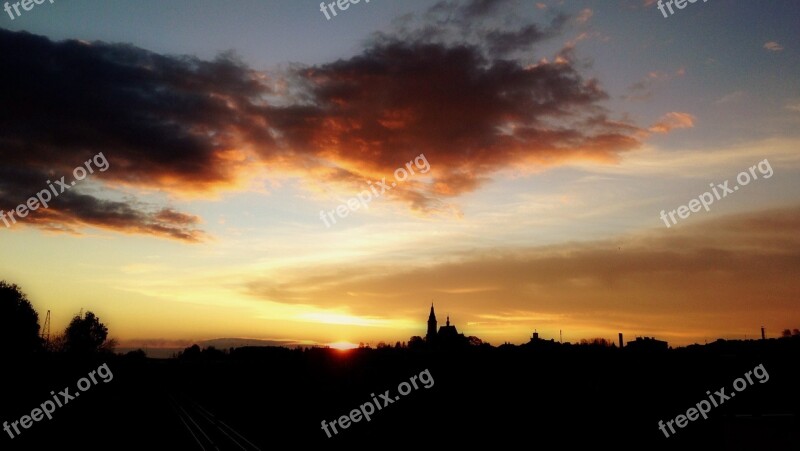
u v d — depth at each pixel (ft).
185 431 129.39
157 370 554.87
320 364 261.85
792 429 82.58
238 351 561.02
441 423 138.10
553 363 183.32
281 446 113.39
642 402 133.49
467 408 152.76
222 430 133.49
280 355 347.97
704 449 94.02
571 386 158.71
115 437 114.52
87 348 365.81
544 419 134.62
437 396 169.37
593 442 112.47
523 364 187.93
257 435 127.95
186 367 554.46
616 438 113.19
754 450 83.87
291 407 180.45
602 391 147.84
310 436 126.93
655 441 106.63
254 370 313.32
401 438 124.06
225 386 297.33
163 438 116.57
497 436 123.54
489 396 162.40
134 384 349.82
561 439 117.29
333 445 116.57
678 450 100.01
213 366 490.08
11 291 239.30
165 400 233.14
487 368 190.49
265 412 172.76
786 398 122.52
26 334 237.86
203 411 183.01
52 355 265.34
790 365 141.18
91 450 96.78
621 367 162.20
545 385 163.84
